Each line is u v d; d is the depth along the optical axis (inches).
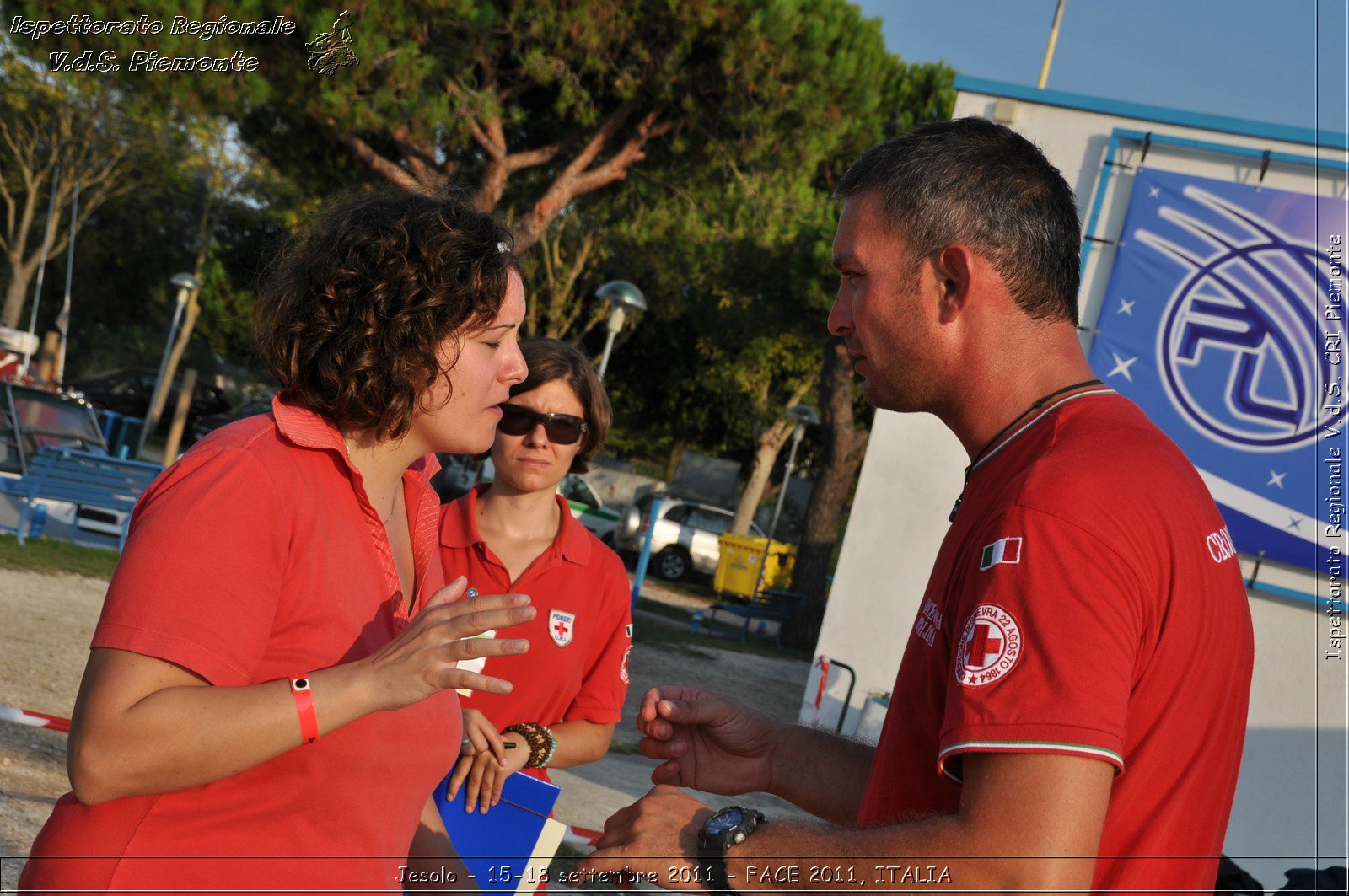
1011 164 62.5
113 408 1103.0
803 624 661.3
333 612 62.0
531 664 111.3
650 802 60.9
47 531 442.0
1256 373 234.4
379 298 62.5
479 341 67.1
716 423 1222.9
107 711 53.5
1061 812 46.5
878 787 60.6
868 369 66.3
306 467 62.9
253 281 68.3
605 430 122.0
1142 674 51.0
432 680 57.1
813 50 522.3
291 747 56.5
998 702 48.8
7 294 1270.9
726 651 580.7
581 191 582.9
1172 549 51.8
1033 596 49.9
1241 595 56.4
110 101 1030.4
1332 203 234.1
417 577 74.9
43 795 159.8
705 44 537.0
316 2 443.8
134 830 57.1
